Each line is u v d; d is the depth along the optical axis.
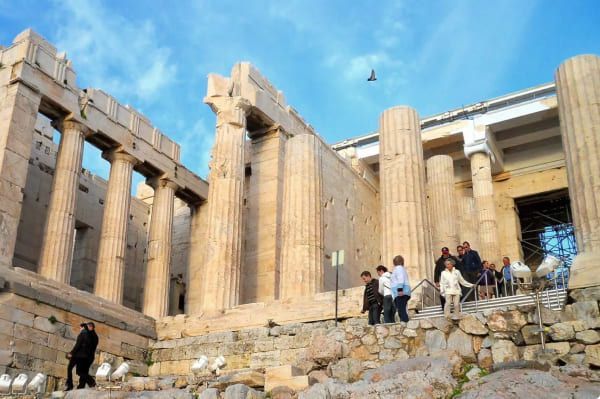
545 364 12.67
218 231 27.11
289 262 25.48
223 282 26.08
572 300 15.21
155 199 34.31
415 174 24.06
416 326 15.20
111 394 15.45
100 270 29.64
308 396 12.65
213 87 29.97
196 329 25.06
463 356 14.30
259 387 14.98
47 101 27.89
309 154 27.25
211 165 28.72
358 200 39.09
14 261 31.23
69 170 28.20
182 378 16.91
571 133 19.58
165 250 33.28
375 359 15.16
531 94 38.06
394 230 23.22
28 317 21.34
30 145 26.27
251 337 22.80
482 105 38.69
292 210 26.31
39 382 17.34
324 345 15.59
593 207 18.34
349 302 22.05
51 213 27.30
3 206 24.44
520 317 14.25
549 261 14.22
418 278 22.28
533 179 40.72
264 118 31.97
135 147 32.44
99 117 30.45
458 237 34.09
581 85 19.75
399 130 24.69
